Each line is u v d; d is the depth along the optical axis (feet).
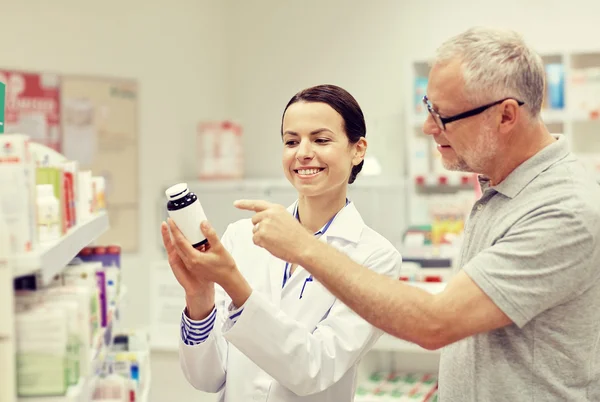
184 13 19.53
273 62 20.74
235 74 21.09
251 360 6.13
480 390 5.49
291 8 20.45
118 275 8.58
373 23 19.57
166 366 12.34
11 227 4.74
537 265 5.06
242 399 6.36
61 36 16.55
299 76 20.49
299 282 6.46
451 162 5.71
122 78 17.85
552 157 5.38
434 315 5.07
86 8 17.04
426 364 12.46
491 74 5.21
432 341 5.13
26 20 15.88
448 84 5.34
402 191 17.37
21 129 15.69
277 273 6.56
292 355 5.71
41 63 16.16
